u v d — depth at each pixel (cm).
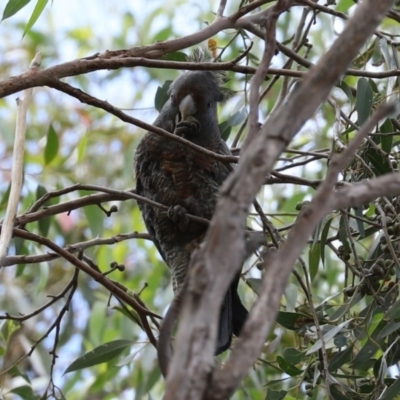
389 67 668
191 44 571
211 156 533
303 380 610
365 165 577
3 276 1141
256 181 284
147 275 1044
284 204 928
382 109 298
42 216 632
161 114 689
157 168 660
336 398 604
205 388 259
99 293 1094
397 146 725
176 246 650
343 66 298
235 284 589
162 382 927
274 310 274
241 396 812
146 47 566
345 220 579
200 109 666
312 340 623
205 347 262
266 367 827
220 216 279
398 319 558
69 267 1211
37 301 1102
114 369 886
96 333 958
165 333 304
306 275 586
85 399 1073
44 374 1007
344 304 624
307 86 296
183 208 635
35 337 1149
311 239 657
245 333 269
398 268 550
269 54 402
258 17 588
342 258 638
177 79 691
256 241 322
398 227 601
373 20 302
